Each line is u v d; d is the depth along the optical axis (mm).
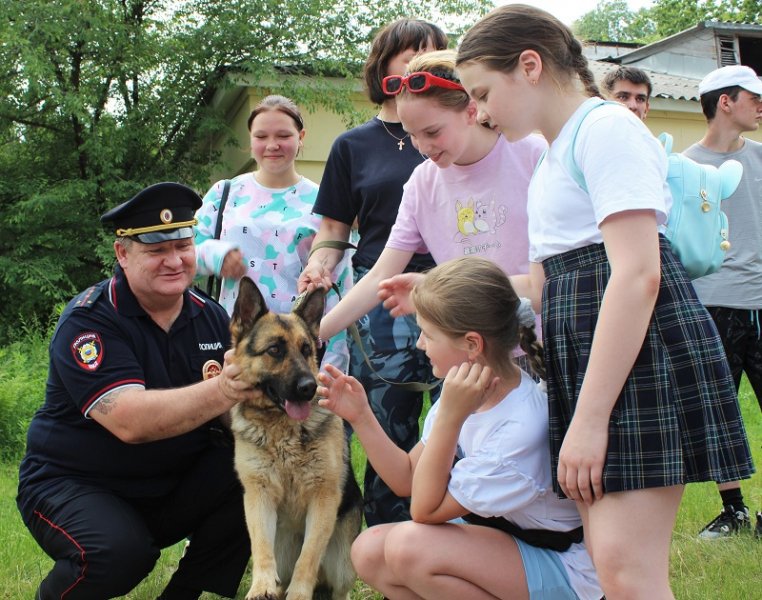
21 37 12477
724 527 4477
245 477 3529
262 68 12828
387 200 3922
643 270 2090
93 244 13555
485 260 2600
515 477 2480
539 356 2578
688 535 4438
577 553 2598
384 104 4016
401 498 3867
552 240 2354
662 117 15086
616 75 5383
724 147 5012
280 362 3514
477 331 2502
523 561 2562
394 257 3545
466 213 3338
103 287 3451
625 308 2072
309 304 3809
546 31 2328
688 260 2602
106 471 3305
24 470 3348
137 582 3148
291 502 3666
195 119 14547
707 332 2180
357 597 3904
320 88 13031
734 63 19188
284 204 4582
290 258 4480
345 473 3801
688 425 2113
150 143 14656
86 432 3281
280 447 3527
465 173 3303
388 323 3822
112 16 13484
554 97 2354
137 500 3432
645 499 2115
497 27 2328
